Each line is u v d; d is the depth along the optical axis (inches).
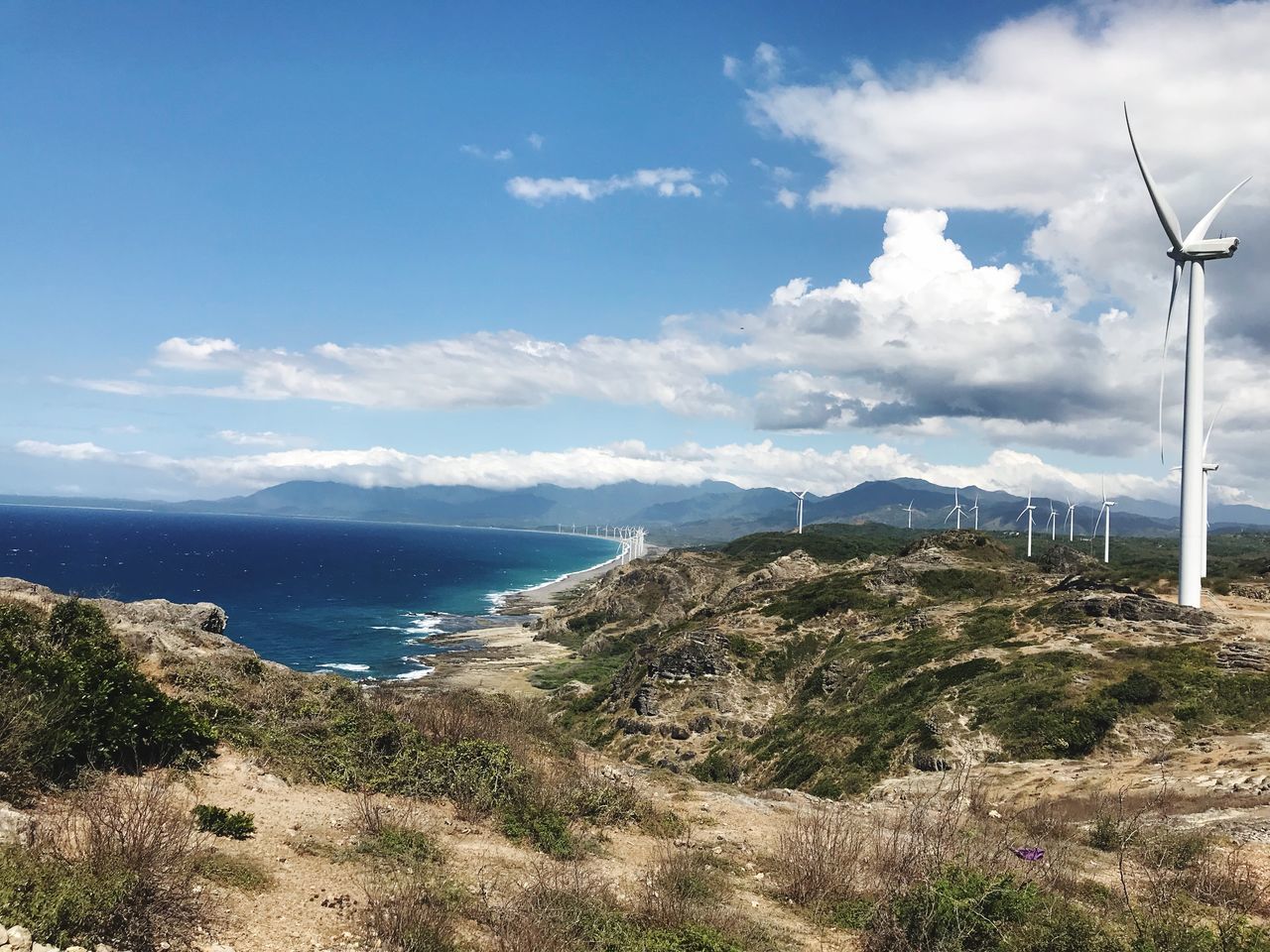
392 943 329.4
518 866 470.3
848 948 409.4
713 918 406.0
